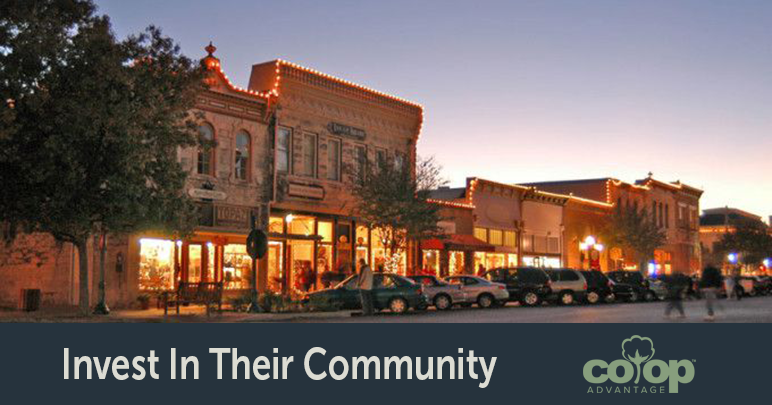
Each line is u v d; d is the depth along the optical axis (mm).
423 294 28859
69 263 28969
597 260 61438
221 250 32656
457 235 45875
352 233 39031
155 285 29891
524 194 53875
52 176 21594
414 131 43688
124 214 22297
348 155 39219
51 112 21578
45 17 21250
